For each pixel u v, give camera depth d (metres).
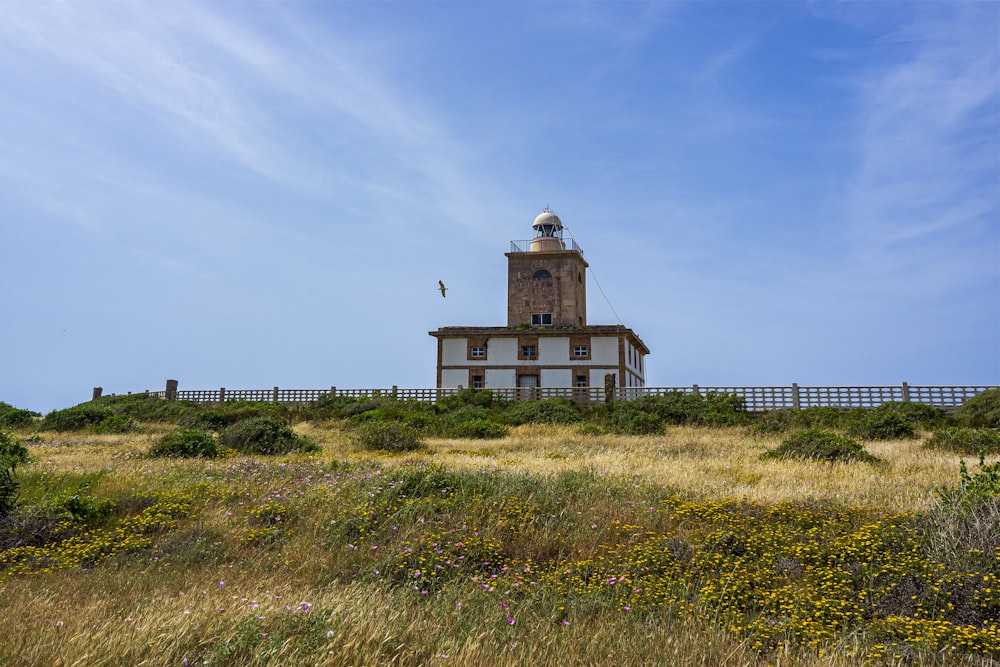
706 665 5.69
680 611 6.94
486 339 48.06
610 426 29.73
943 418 32.12
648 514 10.47
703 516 10.30
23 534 10.18
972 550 7.52
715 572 8.16
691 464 16.50
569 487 12.15
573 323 50.78
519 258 52.03
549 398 39.62
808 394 37.78
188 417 34.72
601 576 8.20
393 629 5.99
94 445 24.00
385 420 32.47
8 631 5.73
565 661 5.59
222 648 5.39
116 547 9.87
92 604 6.89
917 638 6.13
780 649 6.04
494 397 42.84
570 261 51.47
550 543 9.53
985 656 5.95
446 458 19.53
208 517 11.35
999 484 8.75
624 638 6.14
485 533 9.75
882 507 10.23
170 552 9.70
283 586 7.88
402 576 8.56
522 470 14.83
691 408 36.16
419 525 10.21
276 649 5.36
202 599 6.91
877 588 7.54
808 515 10.03
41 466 16.02
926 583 7.30
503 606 7.05
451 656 5.51
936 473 14.12
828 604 6.96
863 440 24.12
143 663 5.08
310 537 10.16
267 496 12.29
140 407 43.50
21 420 35.19
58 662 5.06
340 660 5.32
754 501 11.06
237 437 22.66
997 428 27.59
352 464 17.28
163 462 18.08
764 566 8.34
